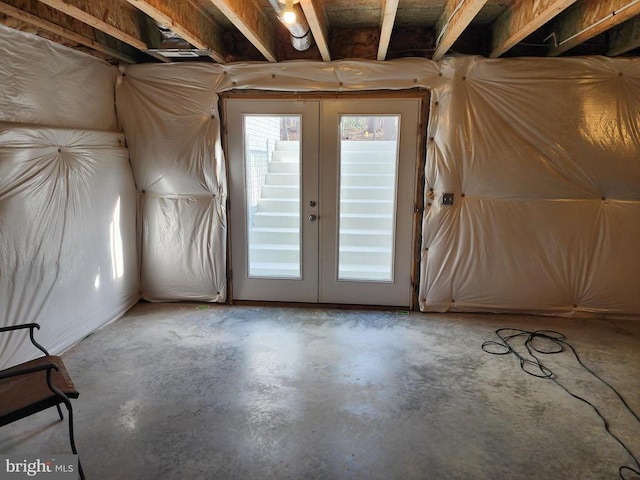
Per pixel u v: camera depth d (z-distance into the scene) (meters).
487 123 3.29
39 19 2.46
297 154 3.65
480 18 3.26
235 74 3.45
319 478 1.78
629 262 3.36
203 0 2.84
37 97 2.64
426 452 1.94
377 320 3.53
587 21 2.71
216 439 2.02
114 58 3.41
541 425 2.13
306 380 2.56
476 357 2.87
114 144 3.43
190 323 3.45
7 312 2.43
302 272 3.81
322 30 2.75
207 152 3.56
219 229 3.73
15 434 2.03
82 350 2.94
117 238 3.49
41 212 2.64
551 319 3.52
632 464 1.86
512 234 3.44
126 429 2.08
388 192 3.62
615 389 2.47
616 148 3.19
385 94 3.41
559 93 3.19
